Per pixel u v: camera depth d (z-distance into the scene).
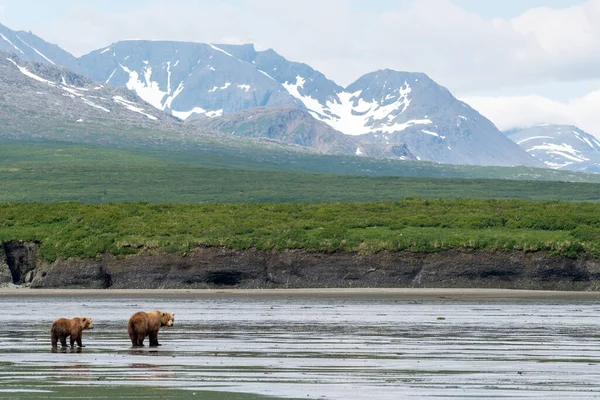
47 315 161.12
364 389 75.81
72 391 74.19
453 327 136.62
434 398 71.25
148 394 72.75
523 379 81.81
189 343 112.75
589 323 144.62
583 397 71.88
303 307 185.12
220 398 71.00
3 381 79.62
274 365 91.50
